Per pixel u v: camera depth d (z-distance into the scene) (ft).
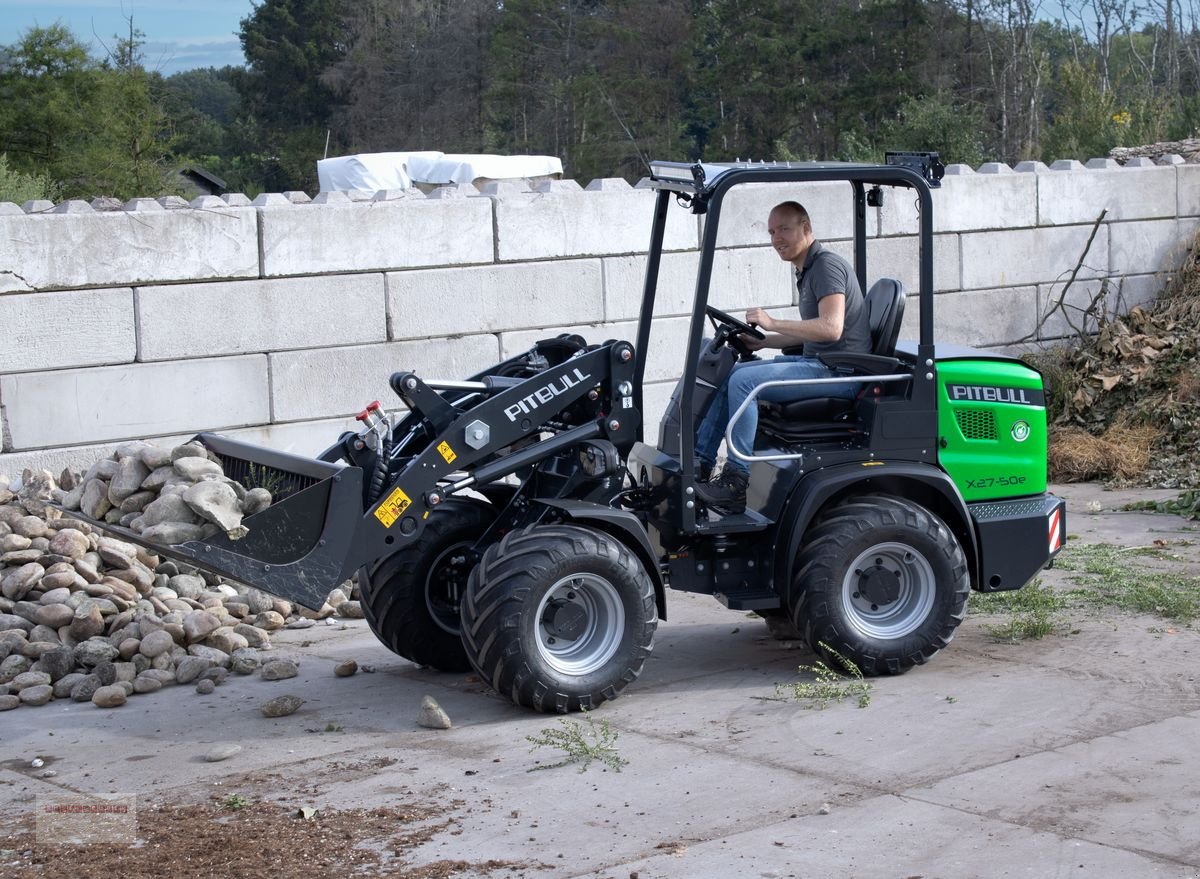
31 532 25.57
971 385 21.74
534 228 33.24
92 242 28.02
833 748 18.11
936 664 21.89
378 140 197.67
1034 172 41.75
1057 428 40.65
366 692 21.80
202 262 29.25
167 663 23.02
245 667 23.11
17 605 24.04
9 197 58.34
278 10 216.33
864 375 21.45
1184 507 33.06
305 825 16.02
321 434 31.07
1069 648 22.50
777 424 21.59
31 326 27.55
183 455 19.52
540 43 185.57
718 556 21.48
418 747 18.89
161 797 17.20
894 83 143.33
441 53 198.90
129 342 28.63
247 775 17.95
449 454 19.92
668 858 14.75
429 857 14.99
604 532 20.10
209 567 18.51
